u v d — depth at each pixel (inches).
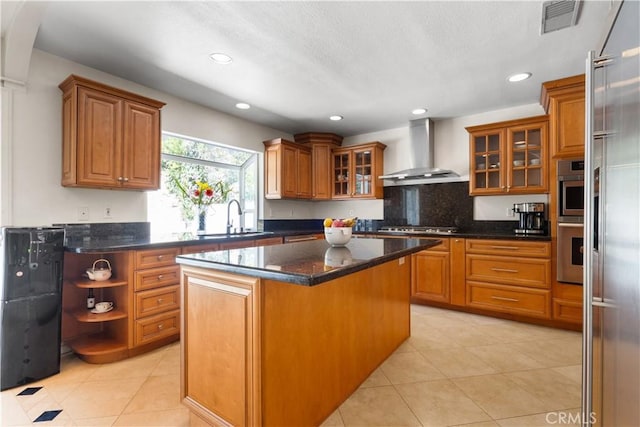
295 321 60.4
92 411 68.9
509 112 149.9
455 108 149.9
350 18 81.2
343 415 68.9
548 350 100.2
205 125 147.4
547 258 119.6
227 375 56.9
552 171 120.0
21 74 91.5
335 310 71.8
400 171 171.9
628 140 36.3
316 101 140.6
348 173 187.9
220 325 58.1
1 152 89.3
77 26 84.7
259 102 141.8
